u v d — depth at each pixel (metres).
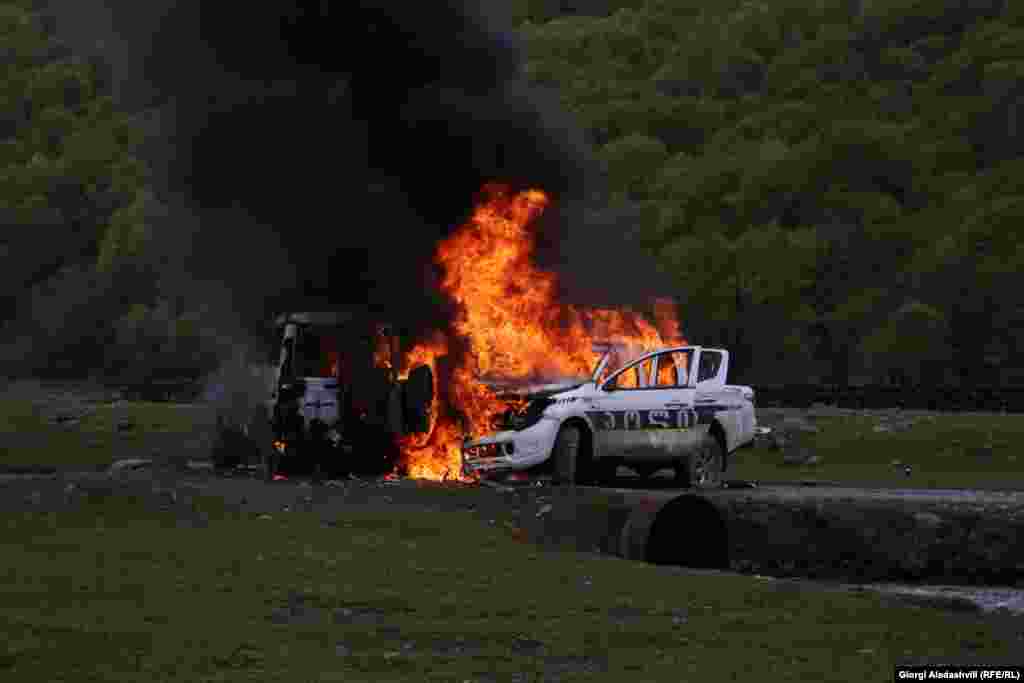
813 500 44.16
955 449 85.81
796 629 27.70
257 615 28.02
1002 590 40.69
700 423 55.59
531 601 29.84
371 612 28.75
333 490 46.66
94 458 84.25
